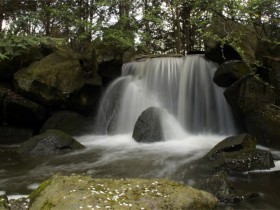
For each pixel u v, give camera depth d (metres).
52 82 11.30
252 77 9.49
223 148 7.22
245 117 9.40
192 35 20.02
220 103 11.15
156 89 12.97
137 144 9.97
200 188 5.38
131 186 4.60
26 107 11.09
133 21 14.66
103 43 12.93
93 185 4.61
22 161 8.05
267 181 5.90
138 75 13.63
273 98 9.12
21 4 12.35
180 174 6.62
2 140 11.18
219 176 5.35
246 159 6.57
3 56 6.71
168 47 23.12
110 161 7.89
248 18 8.55
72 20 14.32
